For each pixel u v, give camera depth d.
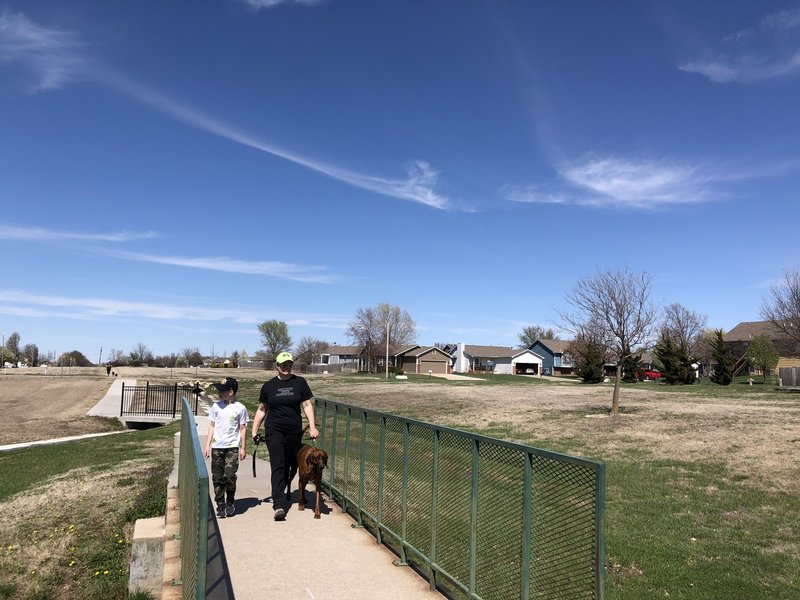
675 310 68.81
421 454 6.21
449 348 106.00
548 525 4.24
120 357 120.94
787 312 39.28
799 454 13.21
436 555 5.74
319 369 92.19
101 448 18.75
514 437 17.83
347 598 5.29
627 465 13.20
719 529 8.70
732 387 40.69
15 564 9.23
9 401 40.75
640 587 6.83
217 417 7.86
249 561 6.13
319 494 7.84
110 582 8.49
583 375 53.16
